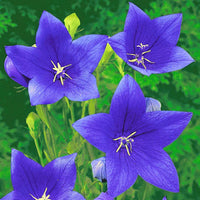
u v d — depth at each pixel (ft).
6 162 1.69
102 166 1.09
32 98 1.03
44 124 1.23
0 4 1.85
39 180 1.05
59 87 1.06
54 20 1.06
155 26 1.12
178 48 1.12
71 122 1.25
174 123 1.07
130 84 1.04
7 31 1.80
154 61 1.13
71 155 1.05
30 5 1.86
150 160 1.07
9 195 1.04
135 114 1.06
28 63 1.05
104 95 1.79
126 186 1.02
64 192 1.06
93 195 1.27
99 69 1.18
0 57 1.83
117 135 1.07
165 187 1.04
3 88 1.81
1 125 1.80
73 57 1.08
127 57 1.11
